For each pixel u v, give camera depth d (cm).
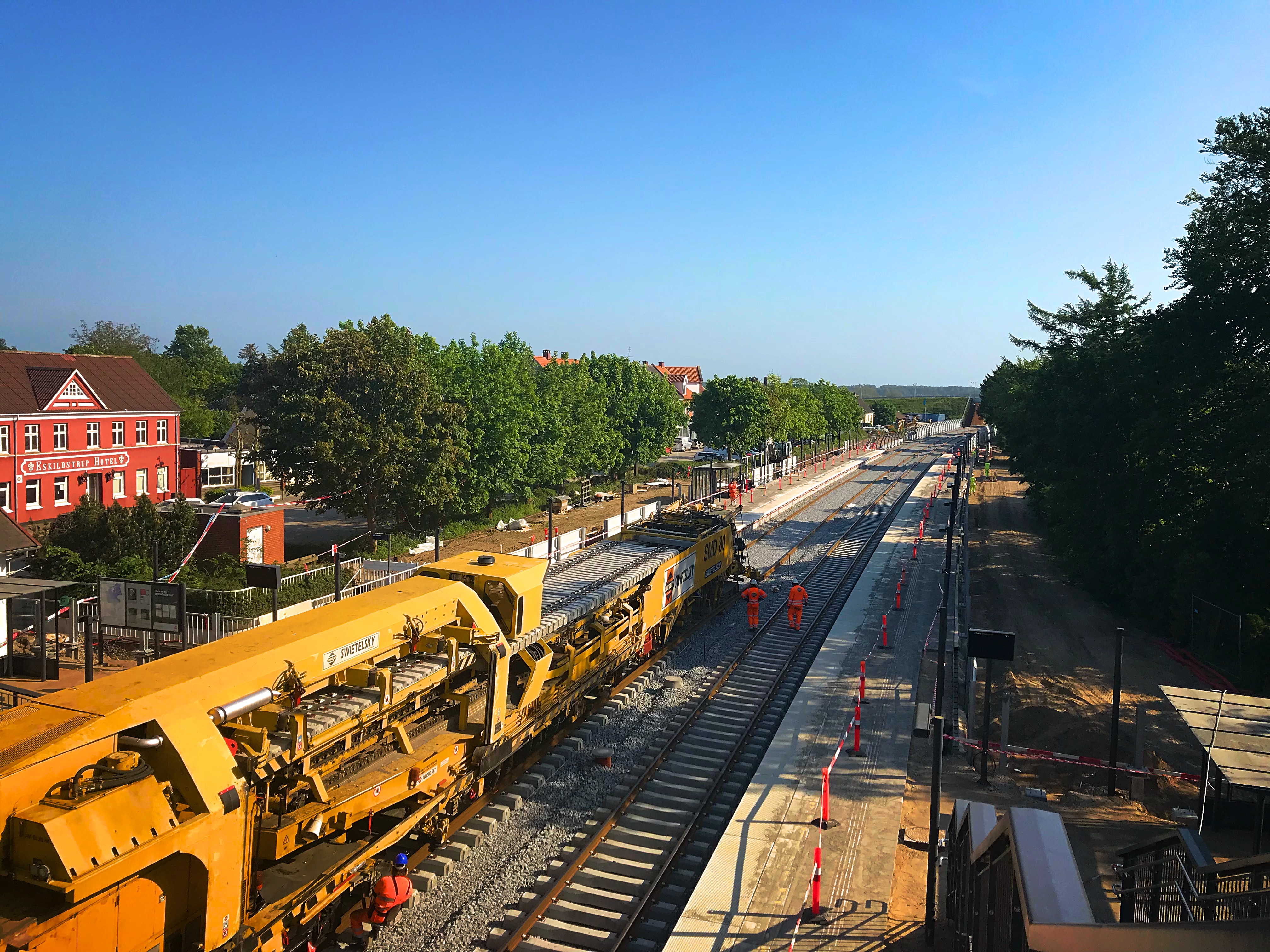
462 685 1180
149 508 2633
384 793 955
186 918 704
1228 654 2211
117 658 2088
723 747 1583
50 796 623
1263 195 2275
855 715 1664
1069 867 502
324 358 3375
